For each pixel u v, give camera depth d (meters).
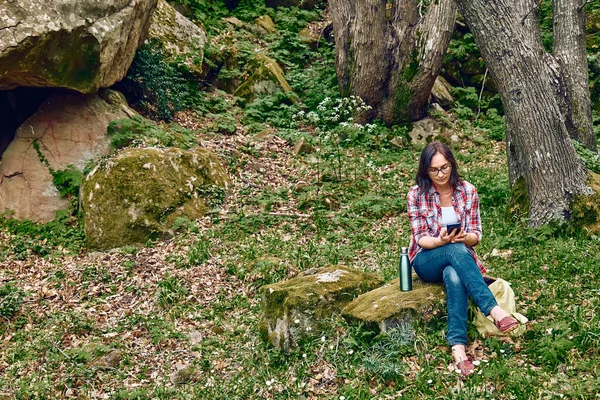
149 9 10.80
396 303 4.95
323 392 4.66
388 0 15.89
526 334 4.85
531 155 7.48
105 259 7.98
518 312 5.25
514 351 4.69
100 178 8.62
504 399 4.19
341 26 12.69
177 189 8.82
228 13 16.20
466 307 4.71
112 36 9.36
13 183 9.06
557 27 10.53
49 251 8.31
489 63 7.63
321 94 13.39
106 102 10.14
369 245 7.78
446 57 14.10
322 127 12.02
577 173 7.46
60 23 8.49
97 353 5.83
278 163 10.84
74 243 8.48
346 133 11.79
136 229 8.37
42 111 9.58
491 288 4.95
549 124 7.41
